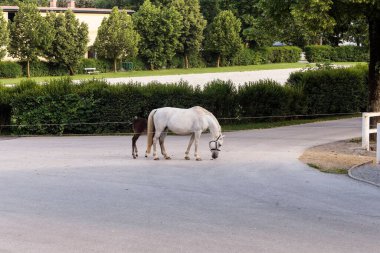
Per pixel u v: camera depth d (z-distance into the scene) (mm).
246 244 9727
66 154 20828
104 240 9984
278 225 10977
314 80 33812
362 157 19453
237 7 30359
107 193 13984
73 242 9875
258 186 14750
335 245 9703
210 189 14414
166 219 11438
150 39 71500
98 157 19891
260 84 31625
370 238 10125
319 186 14758
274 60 83750
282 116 31641
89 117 28094
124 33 67125
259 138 24734
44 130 28031
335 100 34719
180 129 18688
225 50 76875
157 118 18953
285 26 24594
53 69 64688
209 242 9844
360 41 29141
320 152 20500
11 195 13820
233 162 18422
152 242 9852
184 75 60875
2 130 29125
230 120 30516
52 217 11641
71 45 63312
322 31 22516
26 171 17188
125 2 98750
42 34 61344
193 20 74688
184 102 28844
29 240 10023
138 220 11367
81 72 66125
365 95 36375
